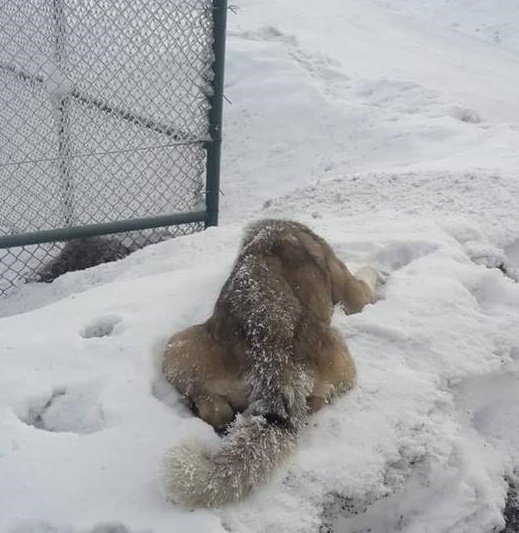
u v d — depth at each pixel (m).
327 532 1.20
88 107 2.44
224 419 1.29
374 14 5.83
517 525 1.33
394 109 3.60
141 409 1.31
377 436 1.29
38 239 2.28
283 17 5.50
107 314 1.60
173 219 2.44
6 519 1.12
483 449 1.42
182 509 1.13
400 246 1.89
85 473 1.18
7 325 1.58
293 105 3.71
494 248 1.90
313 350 1.34
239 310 1.35
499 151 2.79
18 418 1.32
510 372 1.52
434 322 1.56
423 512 1.28
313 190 2.41
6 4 2.38
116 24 2.34
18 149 2.48
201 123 2.41
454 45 5.07
